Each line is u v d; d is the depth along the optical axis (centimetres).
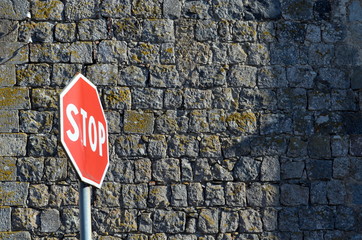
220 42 827
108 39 814
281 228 796
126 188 787
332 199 807
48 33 809
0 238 762
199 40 825
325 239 800
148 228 782
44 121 791
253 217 796
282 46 834
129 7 823
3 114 786
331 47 839
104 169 453
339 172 814
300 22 841
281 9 841
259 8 840
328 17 845
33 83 797
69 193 780
